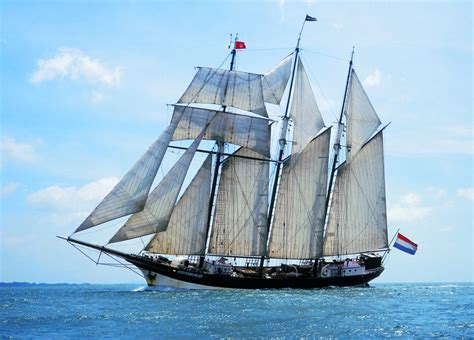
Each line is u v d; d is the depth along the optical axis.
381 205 82.56
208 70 74.81
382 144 82.25
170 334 38.50
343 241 82.44
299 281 76.62
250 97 75.62
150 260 70.06
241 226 76.62
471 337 38.94
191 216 72.38
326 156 81.12
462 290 101.56
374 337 38.56
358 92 83.69
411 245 82.50
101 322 43.47
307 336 38.31
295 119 80.75
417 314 51.31
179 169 67.62
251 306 52.84
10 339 37.34
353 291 77.44
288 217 79.69
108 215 63.19
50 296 74.62
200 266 73.44
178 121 69.50
